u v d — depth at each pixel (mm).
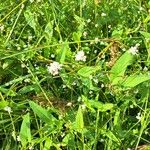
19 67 173
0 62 170
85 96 156
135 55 164
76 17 180
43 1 189
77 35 169
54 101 158
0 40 178
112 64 166
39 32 179
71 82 161
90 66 163
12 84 170
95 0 186
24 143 143
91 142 146
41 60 171
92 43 174
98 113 148
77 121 142
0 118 157
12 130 157
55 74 160
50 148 151
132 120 157
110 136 146
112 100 162
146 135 154
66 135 147
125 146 149
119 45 170
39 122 159
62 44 164
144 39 170
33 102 146
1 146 159
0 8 192
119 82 155
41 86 169
